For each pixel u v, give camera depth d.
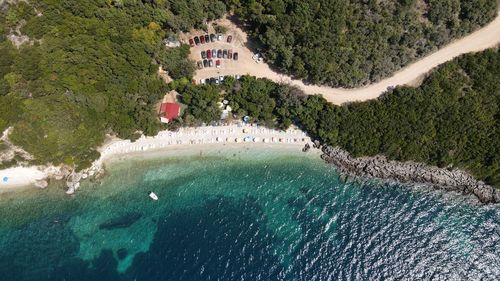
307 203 103.00
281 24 93.62
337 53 94.44
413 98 96.50
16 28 88.38
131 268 96.31
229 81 100.69
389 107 97.94
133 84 100.44
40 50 90.88
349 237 99.19
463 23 93.12
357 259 96.81
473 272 95.12
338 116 99.19
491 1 90.62
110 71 98.31
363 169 104.12
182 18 98.75
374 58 95.25
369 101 98.94
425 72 97.50
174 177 105.00
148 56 99.69
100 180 103.81
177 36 102.19
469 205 101.94
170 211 102.50
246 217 101.69
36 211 102.00
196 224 100.88
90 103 98.75
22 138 97.19
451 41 96.56
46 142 98.38
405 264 96.06
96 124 101.81
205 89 100.75
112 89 100.31
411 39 93.00
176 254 97.19
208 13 100.12
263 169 105.31
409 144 99.75
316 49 94.56
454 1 90.00
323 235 99.62
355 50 94.56
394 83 98.88
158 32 99.38
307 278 95.19
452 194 102.81
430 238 98.75
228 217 101.69
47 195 102.69
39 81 94.12
